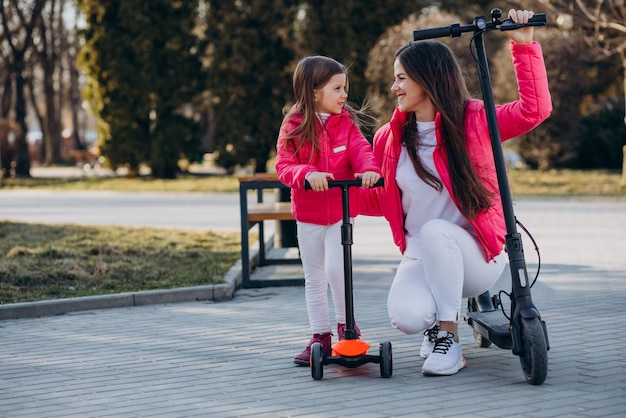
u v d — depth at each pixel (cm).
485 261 530
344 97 543
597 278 898
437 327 562
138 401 487
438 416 441
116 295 804
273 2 2977
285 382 521
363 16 2959
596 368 534
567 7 2483
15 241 1222
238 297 849
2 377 551
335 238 547
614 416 434
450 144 517
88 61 3059
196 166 4128
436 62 521
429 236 517
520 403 460
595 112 3150
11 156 3422
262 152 3058
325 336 562
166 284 873
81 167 4425
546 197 2012
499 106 531
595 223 1470
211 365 571
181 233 1336
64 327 713
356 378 525
